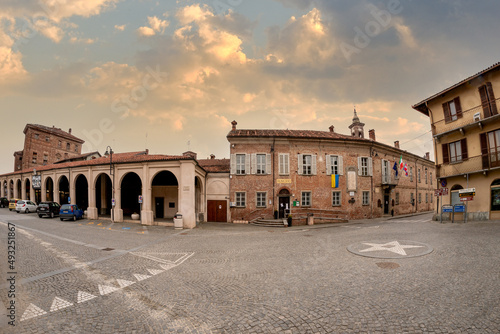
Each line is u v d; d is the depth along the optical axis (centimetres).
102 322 506
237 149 2475
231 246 1262
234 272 823
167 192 2633
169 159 2053
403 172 3259
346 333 443
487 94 1719
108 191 2852
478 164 1770
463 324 454
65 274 813
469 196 1697
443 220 1975
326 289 643
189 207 2014
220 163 2981
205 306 571
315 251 1073
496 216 1698
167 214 2614
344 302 562
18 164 5375
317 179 2514
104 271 848
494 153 1688
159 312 547
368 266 813
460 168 1881
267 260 960
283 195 2441
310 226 2111
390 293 597
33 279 764
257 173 2453
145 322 504
